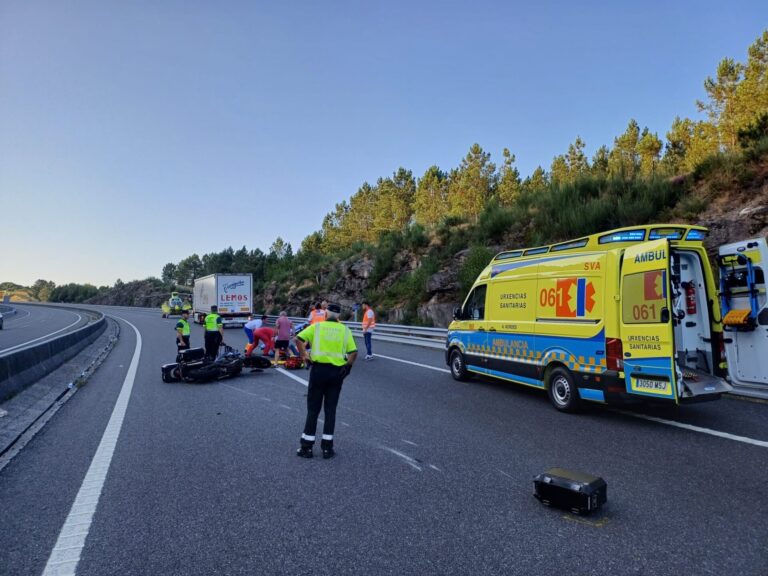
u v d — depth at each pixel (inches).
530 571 123.3
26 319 1924.2
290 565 128.1
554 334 306.2
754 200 548.1
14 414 295.1
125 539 144.6
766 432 241.4
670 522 150.1
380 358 577.6
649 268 251.4
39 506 169.6
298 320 1166.3
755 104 892.0
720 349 275.4
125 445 241.9
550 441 238.4
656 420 273.3
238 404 336.5
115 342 872.9
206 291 1304.1
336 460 214.8
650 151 1363.2
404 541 140.5
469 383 404.2
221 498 174.2
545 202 871.1
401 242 1207.6
